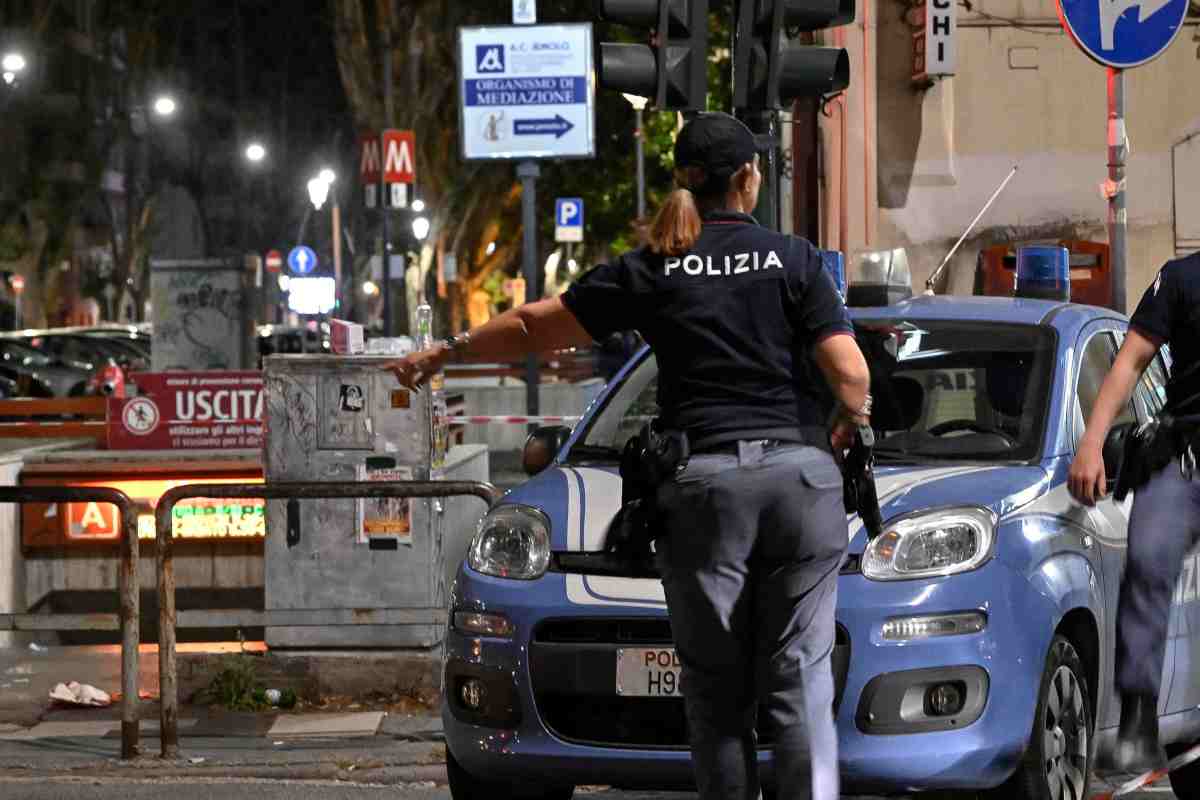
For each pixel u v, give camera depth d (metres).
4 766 22.41
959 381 19.34
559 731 16.92
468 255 179.12
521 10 72.94
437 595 26.34
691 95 28.61
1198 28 46.91
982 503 17.11
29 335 108.44
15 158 184.75
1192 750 18.20
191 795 20.84
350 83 153.12
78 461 33.56
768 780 16.34
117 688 27.05
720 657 14.26
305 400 26.22
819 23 29.03
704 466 13.89
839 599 16.31
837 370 13.95
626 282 14.24
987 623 16.47
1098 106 47.00
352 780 21.73
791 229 46.69
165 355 67.62
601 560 17.03
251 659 26.16
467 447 32.72
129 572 22.72
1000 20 46.69
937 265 46.94
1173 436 16.61
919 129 46.72
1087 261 40.69
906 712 16.23
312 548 26.27
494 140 73.50
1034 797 16.94
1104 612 18.20
